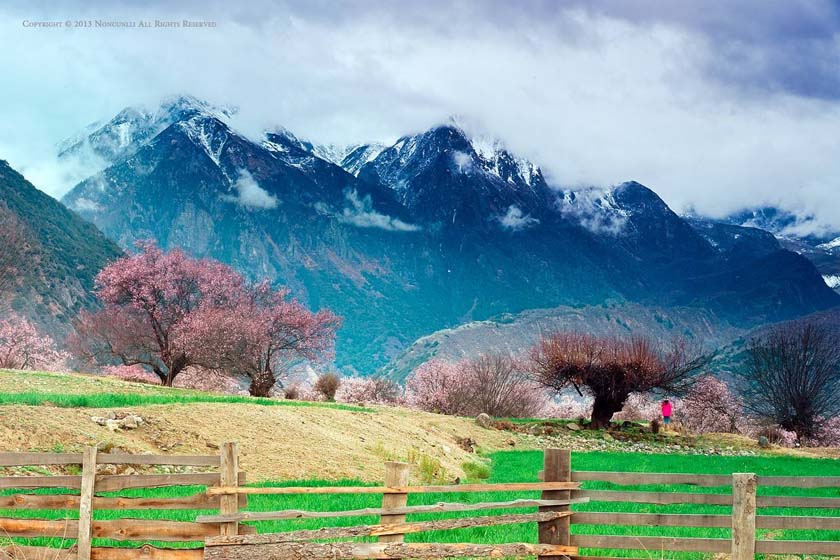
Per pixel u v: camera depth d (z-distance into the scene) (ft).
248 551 37.14
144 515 51.78
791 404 228.43
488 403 245.04
